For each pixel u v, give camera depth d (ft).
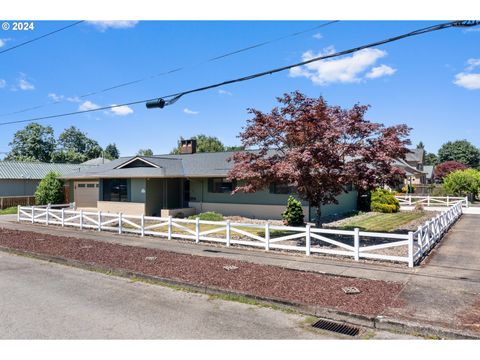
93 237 47.78
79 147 272.51
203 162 76.95
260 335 17.76
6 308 21.49
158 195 75.05
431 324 18.01
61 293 24.67
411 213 76.43
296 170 37.22
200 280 26.23
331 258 33.63
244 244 40.47
